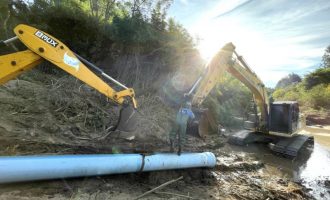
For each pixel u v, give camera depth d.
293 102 8.87
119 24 13.12
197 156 5.18
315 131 14.97
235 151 8.09
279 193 5.16
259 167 6.84
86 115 7.20
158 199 3.93
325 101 25.91
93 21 12.71
